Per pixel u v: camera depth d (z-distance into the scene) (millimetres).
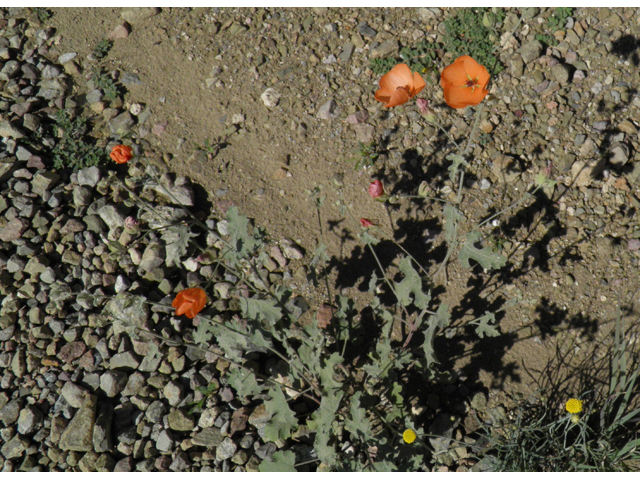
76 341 692
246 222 624
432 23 791
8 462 648
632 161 706
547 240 692
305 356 637
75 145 773
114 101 801
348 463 608
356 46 797
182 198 739
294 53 805
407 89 595
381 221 722
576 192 704
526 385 649
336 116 767
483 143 729
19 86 813
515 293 680
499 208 708
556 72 742
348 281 706
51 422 661
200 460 641
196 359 678
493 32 766
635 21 753
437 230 711
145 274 715
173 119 789
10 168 758
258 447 639
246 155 766
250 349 664
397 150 744
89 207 746
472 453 628
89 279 714
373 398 631
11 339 698
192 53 822
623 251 679
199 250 726
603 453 593
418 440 605
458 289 689
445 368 664
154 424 655
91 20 857
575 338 660
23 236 735
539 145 722
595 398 636
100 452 644
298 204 739
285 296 619
